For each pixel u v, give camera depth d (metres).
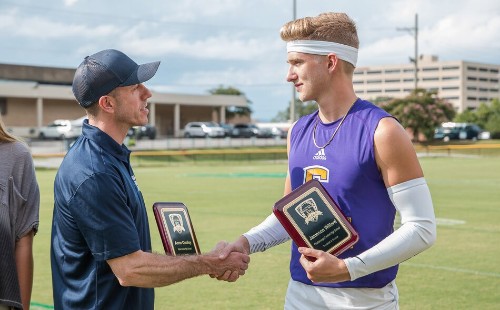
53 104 63.72
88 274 3.08
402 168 3.10
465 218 13.26
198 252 3.31
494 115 71.06
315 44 3.24
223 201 16.73
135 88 3.18
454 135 53.84
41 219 13.53
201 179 24.20
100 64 3.12
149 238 3.28
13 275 3.33
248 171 29.03
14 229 3.42
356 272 3.02
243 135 62.12
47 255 9.52
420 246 3.07
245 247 3.52
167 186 21.25
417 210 3.09
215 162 36.59
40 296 7.19
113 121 3.18
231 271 3.30
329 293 3.29
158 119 72.44
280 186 21.19
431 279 7.88
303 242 3.05
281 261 8.90
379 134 3.12
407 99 47.88
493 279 7.88
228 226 12.30
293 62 3.32
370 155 3.15
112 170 3.05
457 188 19.81
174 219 3.28
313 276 3.04
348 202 3.21
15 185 3.43
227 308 6.65
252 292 7.28
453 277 7.98
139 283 3.04
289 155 3.47
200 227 12.18
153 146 45.72
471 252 9.56
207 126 60.94
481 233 11.30
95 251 3.00
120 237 2.98
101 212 2.98
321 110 3.35
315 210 3.08
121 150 3.17
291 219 3.04
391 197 3.15
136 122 3.20
